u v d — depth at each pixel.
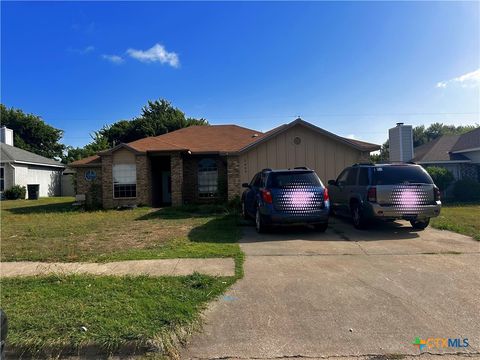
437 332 3.75
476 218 11.45
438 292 4.81
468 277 5.41
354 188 10.06
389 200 9.09
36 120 51.75
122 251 7.45
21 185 29.91
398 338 3.64
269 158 15.03
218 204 17.98
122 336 3.61
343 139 14.70
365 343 3.56
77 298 4.64
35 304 4.44
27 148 49.22
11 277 5.70
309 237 8.84
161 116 43.22
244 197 12.09
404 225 10.54
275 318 4.11
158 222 11.86
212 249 7.37
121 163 17.98
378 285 5.10
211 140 20.88
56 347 3.51
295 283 5.22
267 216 9.06
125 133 41.75
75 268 6.16
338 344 3.55
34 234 9.80
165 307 4.31
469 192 19.00
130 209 16.81
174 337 3.69
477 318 4.05
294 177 9.38
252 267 6.04
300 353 3.42
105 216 14.11
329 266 6.09
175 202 17.69
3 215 15.41
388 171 9.35
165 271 5.83
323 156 14.94
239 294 4.81
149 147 18.25
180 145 19.95
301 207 9.03
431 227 10.07
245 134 22.02
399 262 6.29
